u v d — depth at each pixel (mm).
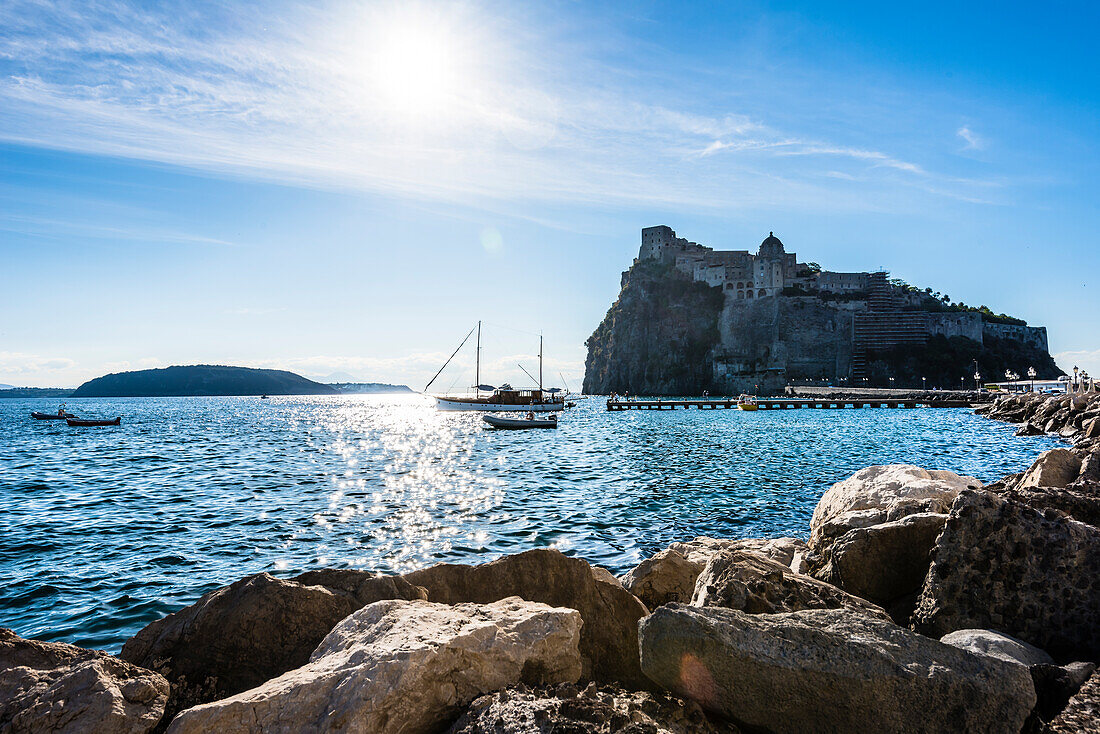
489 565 8062
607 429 83812
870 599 7750
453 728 4793
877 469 11648
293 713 4770
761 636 4895
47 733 4945
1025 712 4418
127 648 6734
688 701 5047
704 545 13477
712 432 74312
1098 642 5715
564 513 23906
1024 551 6180
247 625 6574
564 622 6082
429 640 5301
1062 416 62094
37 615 12820
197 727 4648
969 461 40406
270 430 84938
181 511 24312
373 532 20562
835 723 4578
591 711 4707
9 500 27000
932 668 4594
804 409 139125
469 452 52781
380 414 151375
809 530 20672
